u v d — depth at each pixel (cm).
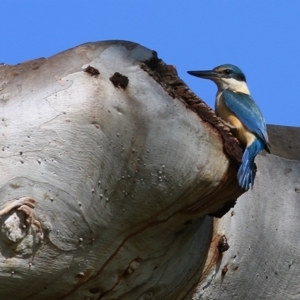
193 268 1355
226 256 1398
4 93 1188
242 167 1236
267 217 1465
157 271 1302
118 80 1181
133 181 1182
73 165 1163
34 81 1195
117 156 1175
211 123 1220
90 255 1207
